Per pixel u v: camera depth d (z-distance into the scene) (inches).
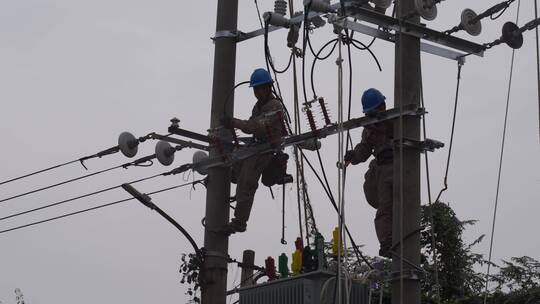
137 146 464.4
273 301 390.9
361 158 388.8
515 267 637.9
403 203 348.8
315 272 379.6
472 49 377.4
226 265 405.7
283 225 432.1
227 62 421.4
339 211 339.0
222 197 410.0
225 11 426.6
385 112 361.7
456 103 380.5
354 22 358.9
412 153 353.4
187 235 401.4
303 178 439.5
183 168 426.6
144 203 400.8
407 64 360.2
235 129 399.2
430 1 362.0
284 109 406.9
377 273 381.7
